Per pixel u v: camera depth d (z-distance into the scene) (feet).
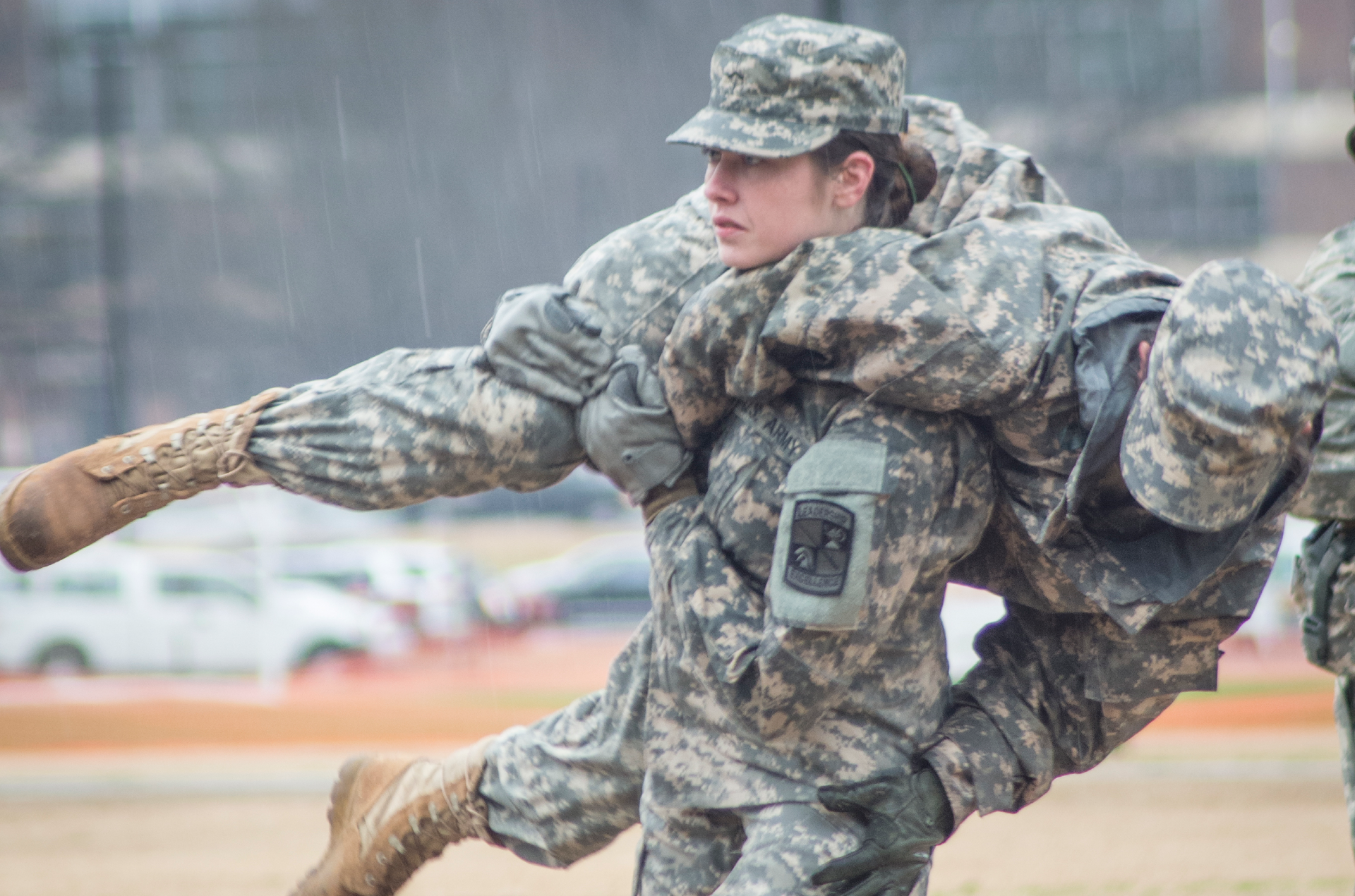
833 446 26.37
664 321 29.71
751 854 26.99
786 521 26.43
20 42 372.99
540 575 225.15
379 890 36.83
